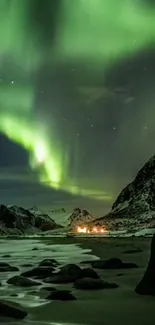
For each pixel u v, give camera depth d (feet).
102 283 32.32
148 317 24.17
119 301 27.89
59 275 35.06
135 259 46.78
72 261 47.01
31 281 33.73
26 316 24.47
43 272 37.40
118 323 23.07
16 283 33.37
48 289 31.55
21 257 52.01
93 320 23.65
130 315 24.63
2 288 32.17
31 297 29.17
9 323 22.93
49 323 23.04
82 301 27.94
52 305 26.96
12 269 41.14
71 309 25.98
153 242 31.45
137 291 30.45
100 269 40.37
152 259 30.73
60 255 53.06
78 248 60.18
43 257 51.47
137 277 35.99
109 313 25.05
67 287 32.24
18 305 27.09
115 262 41.57
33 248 62.08
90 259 48.39
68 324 22.88
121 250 55.52
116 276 36.50
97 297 29.04
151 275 30.48
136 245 60.90
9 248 62.75
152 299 28.43
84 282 32.12
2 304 24.56
